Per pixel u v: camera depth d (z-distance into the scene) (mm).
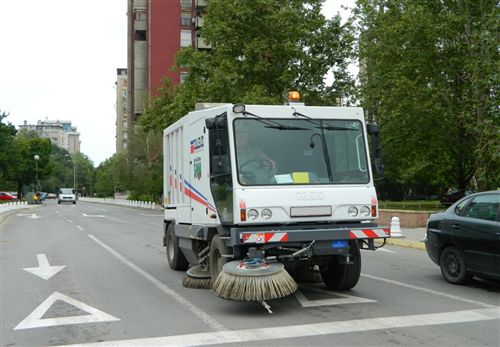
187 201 10195
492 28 20516
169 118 30812
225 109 8086
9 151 71812
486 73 20719
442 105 24641
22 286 9875
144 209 50406
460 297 8289
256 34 29656
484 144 21281
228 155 7852
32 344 6055
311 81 30312
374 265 12258
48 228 25328
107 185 107312
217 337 6141
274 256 7695
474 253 8875
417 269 11578
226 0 29703
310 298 8281
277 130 8047
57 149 173125
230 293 7074
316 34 30516
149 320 7070
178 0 67688
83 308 7887
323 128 8258
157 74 66562
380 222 23078
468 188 32562
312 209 7809
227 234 8031
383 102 25641
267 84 30094
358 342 5840
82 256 14500
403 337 6023
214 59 30875
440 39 24203
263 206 7602
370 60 28672
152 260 13641
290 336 6113
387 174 36594
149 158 52625
